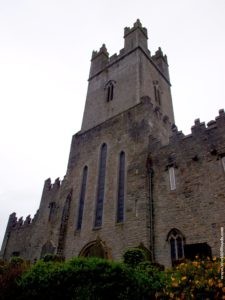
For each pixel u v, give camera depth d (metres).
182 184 22.62
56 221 31.69
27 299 12.35
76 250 26.75
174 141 25.41
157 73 41.28
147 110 29.95
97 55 45.75
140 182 25.00
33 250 34.84
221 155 21.36
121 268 11.70
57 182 41.03
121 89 36.19
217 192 20.27
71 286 11.77
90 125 36.47
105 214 26.42
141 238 21.97
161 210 22.77
